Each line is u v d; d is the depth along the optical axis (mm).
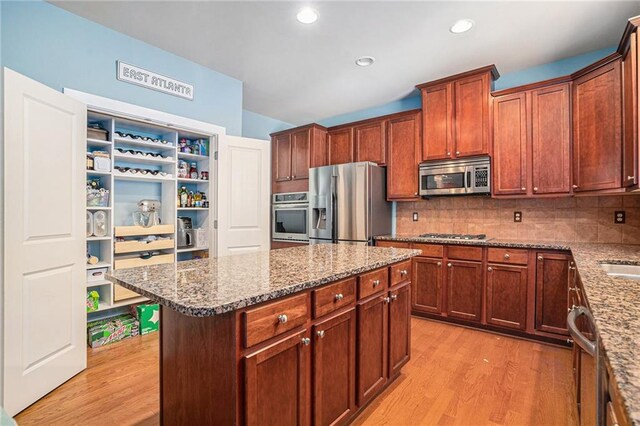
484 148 3090
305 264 1725
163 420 1414
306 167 4262
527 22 2410
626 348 681
